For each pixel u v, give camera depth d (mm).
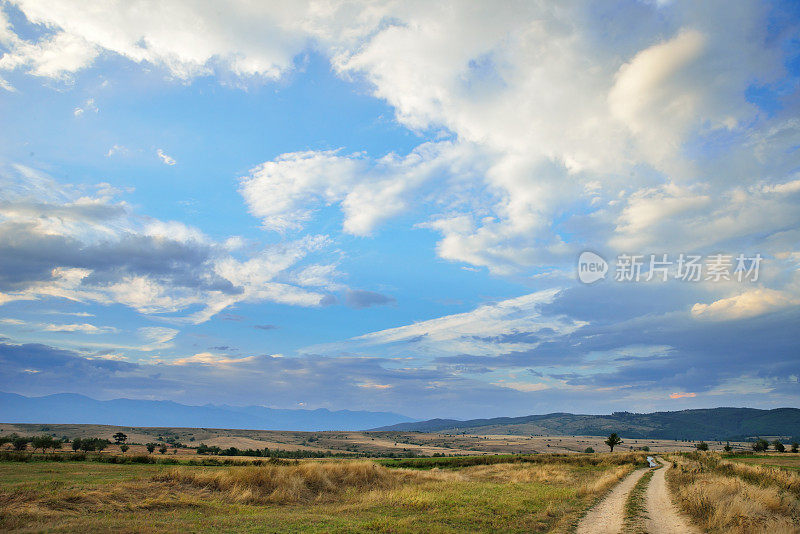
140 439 195375
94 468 50750
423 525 18531
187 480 28172
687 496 24375
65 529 15477
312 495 28078
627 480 42094
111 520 17547
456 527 18578
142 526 16531
